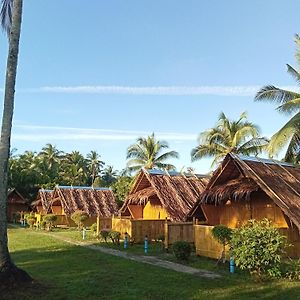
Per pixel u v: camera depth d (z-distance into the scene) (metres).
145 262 15.23
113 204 40.62
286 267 12.68
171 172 25.28
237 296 9.80
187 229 18.75
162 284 11.14
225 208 19.38
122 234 23.09
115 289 10.50
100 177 78.31
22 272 10.62
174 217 21.17
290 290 10.34
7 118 10.92
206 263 14.66
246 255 11.40
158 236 22.39
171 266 14.26
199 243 16.39
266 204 17.36
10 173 57.91
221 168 17.44
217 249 15.24
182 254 15.38
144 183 26.11
